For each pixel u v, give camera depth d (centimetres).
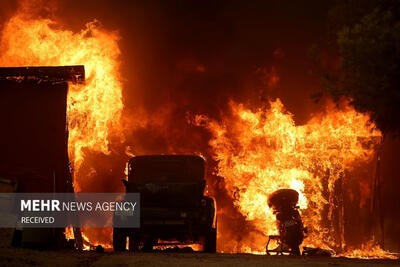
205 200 3212
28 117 3000
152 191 3203
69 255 2505
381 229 4438
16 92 3012
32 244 2798
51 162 2978
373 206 4444
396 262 2506
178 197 3197
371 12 2544
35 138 2988
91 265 2145
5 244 2577
